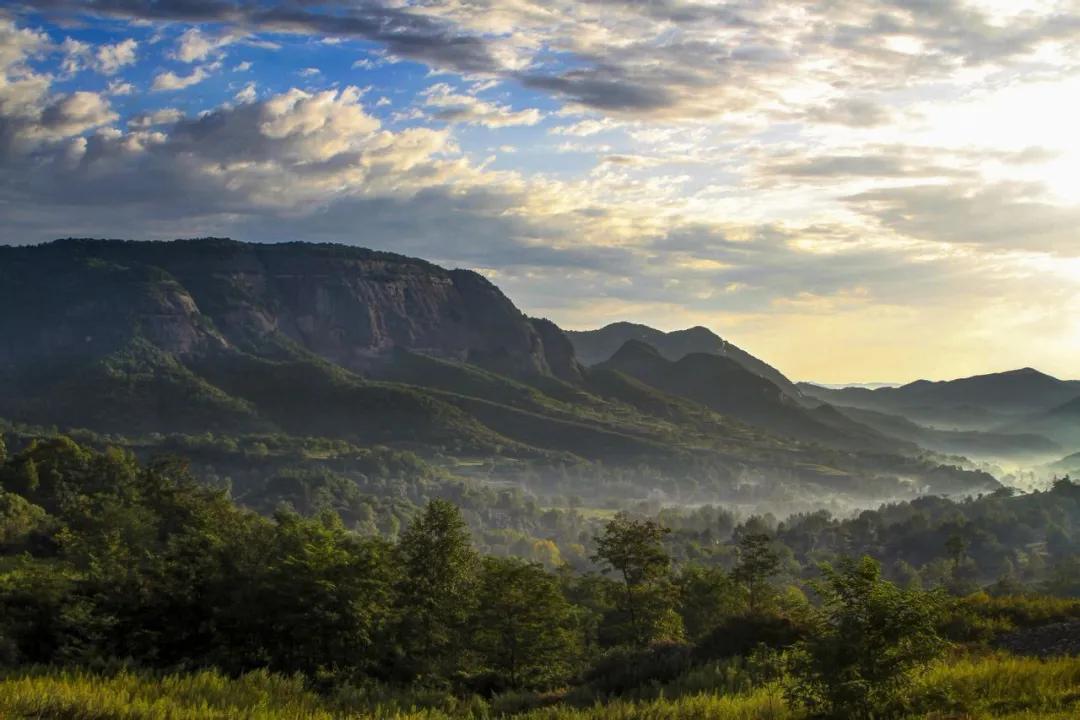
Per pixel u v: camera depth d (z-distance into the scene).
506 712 25.89
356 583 33.09
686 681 23.97
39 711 18.34
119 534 58.41
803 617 28.52
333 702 25.55
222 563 34.50
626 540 47.03
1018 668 18.75
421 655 35.03
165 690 23.25
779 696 19.16
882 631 15.96
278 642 31.69
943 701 16.33
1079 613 26.59
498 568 39.03
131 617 31.88
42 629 30.23
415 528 41.25
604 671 30.05
